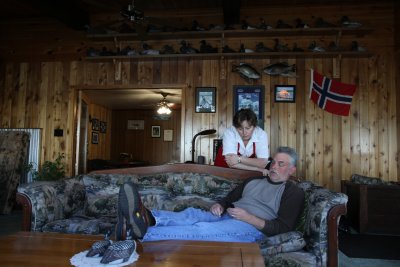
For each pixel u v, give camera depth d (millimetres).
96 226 2088
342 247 2967
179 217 1773
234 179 2596
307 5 4309
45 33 4770
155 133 7949
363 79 4137
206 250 1344
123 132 8047
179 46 4465
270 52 4070
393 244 3074
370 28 3932
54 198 2264
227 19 4277
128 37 4391
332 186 4070
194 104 4328
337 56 4141
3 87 4777
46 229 2105
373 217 3488
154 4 4391
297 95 4180
